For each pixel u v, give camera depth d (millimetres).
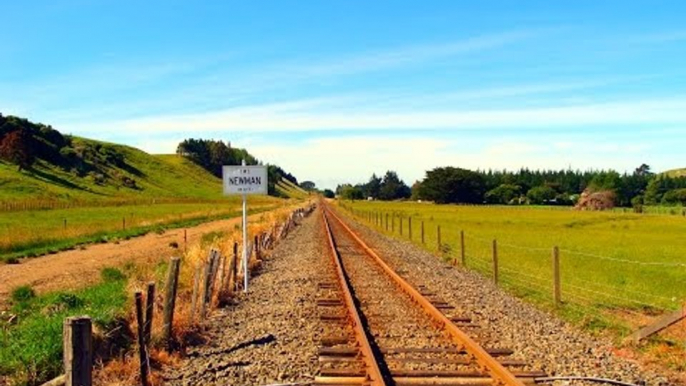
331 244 34719
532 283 22547
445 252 32906
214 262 16734
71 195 123562
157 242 40938
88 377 6715
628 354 11875
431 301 17062
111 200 116438
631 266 28328
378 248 35500
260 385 9578
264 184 20016
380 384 8828
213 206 120625
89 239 41156
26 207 80375
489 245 38656
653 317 16250
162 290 16625
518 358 11125
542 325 14500
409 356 11156
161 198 144375
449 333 12859
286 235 47062
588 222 70688
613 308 17656
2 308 17250
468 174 192500
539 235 48812
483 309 16391
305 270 24656
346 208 129125
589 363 10867
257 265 26297
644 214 100000
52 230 46156
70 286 21828
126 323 12398
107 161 178625
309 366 10523
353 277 22391
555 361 10961
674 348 12234
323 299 17359
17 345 10867
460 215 90000
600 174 191625
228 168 19906
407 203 197125
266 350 11812
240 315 15625
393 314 15203
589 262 29875
